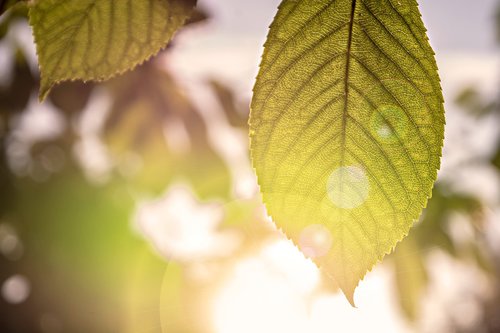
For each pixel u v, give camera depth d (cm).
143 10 69
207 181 295
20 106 266
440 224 264
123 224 329
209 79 284
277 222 67
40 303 344
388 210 67
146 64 269
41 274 342
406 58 63
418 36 63
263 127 66
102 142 290
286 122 66
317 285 228
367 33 63
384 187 67
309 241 68
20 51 245
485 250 278
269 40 64
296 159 67
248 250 267
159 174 297
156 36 69
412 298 256
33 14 67
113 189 317
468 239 275
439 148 65
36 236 335
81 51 69
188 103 289
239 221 271
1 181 325
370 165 67
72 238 334
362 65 64
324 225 68
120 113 284
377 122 65
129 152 294
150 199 305
